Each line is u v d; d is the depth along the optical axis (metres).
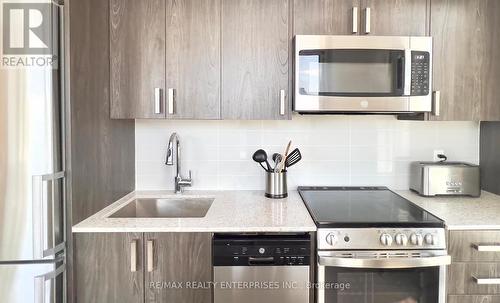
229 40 1.85
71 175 1.47
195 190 2.23
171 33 1.85
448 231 1.57
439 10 1.86
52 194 1.40
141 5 1.83
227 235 1.55
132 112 1.85
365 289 1.55
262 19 1.85
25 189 1.37
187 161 2.23
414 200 1.99
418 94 1.83
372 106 1.82
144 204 2.09
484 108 1.89
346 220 1.56
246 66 1.86
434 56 1.87
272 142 2.22
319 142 2.22
